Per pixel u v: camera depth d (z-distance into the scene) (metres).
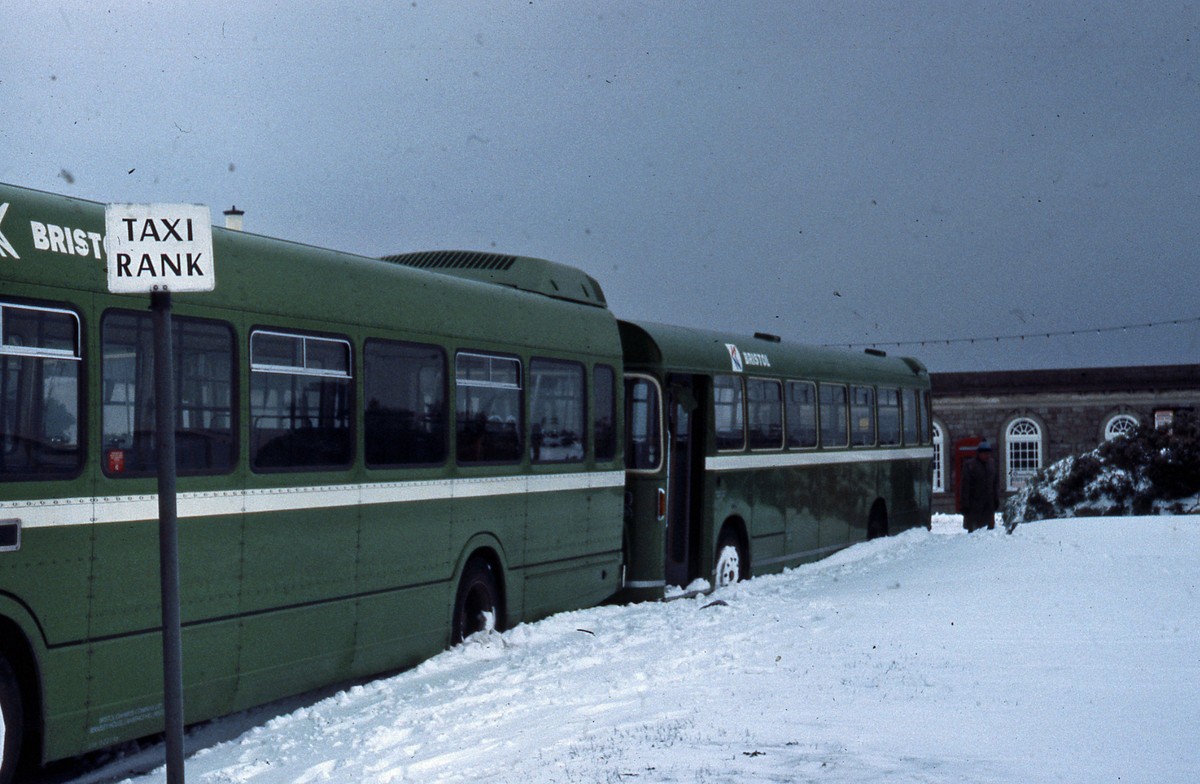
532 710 9.83
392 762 8.34
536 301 14.90
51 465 8.27
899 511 27.28
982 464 26.94
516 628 14.08
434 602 12.63
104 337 8.71
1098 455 23.86
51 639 8.22
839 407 24.12
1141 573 14.84
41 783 9.00
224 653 9.78
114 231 6.39
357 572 11.41
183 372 9.38
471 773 7.68
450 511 12.90
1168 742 7.30
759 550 20.48
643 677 10.81
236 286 10.01
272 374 10.38
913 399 28.48
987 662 10.28
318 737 9.49
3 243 8.01
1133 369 54.72
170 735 6.30
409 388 12.27
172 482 6.37
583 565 15.69
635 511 17.47
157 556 9.03
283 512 10.42
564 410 15.34
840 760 7.03
